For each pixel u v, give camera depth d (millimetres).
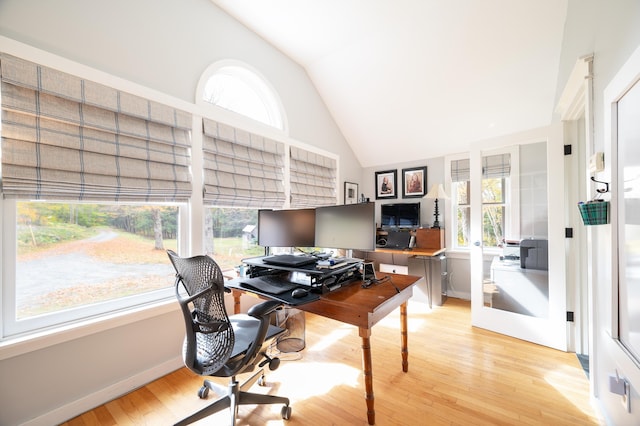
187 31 2121
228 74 2580
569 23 1998
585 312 2139
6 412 1334
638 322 1047
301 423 1453
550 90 2615
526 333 2365
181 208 2113
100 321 1599
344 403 1604
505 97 2820
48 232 1542
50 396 1453
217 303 1221
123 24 1764
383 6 2330
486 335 2496
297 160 3199
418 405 1569
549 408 1533
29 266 1475
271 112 2984
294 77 3172
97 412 1551
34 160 1407
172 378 1879
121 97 1718
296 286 1650
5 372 1327
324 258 1944
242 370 1262
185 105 2070
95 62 1633
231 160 2457
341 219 1814
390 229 4082
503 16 2258
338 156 3912
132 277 1878
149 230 1966
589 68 1512
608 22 1273
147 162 1871
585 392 1667
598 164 1331
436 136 3559
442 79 2875
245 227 2680
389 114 3488
